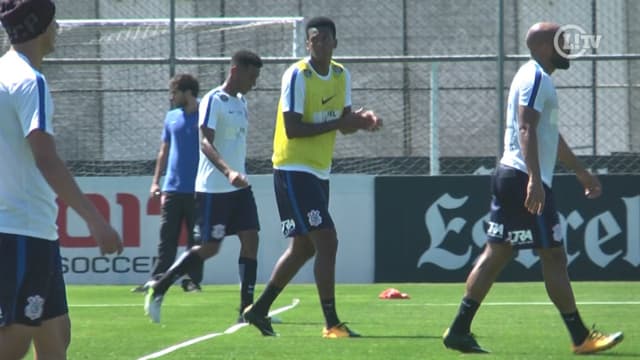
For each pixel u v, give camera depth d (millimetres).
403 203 50125
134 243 50625
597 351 26188
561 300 26203
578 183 49594
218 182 34219
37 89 16125
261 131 59969
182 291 46969
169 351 27047
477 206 49906
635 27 62281
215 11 69188
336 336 29938
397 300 42062
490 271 26406
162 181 49875
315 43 29703
